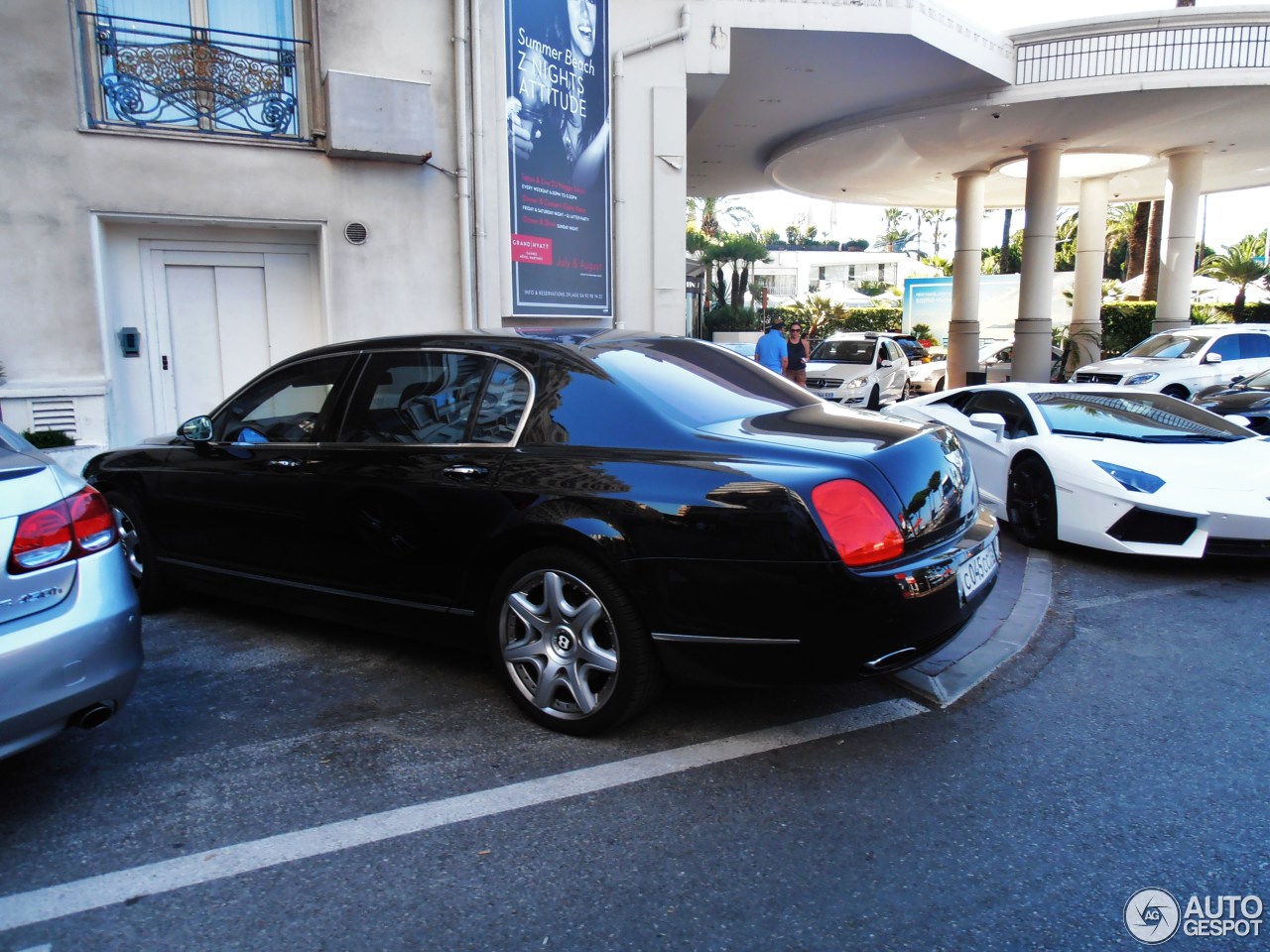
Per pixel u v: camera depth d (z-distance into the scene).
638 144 11.07
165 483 4.75
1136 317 25.05
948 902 2.51
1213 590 5.57
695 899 2.54
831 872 2.66
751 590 3.09
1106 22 13.72
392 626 4.05
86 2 7.91
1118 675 4.17
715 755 3.39
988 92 14.52
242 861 2.74
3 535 2.75
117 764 3.36
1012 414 7.38
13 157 7.69
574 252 10.57
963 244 20.92
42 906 2.53
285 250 9.19
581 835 2.86
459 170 9.42
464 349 4.01
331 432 4.20
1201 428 6.78
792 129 17.28
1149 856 2.72
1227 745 3.45
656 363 3.90
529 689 3.63
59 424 7.97
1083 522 6.10
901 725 3.65
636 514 3.23
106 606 2.97
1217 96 14.20
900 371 18.58
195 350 8.91
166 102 8.27
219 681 4.12
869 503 3.10
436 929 2.42
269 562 4.37
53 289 7.93
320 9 8.74
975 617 4.97
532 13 9.69
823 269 59.00
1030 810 2.99
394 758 3.38
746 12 11.27
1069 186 22.98
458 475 3.67
